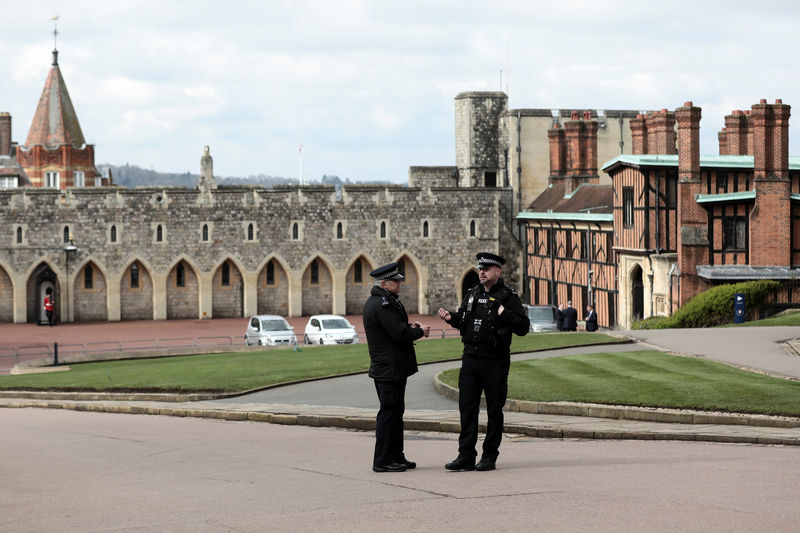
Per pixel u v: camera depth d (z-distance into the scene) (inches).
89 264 2234.3
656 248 1606.8
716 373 726.5
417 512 320.5
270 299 2345.0
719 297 1435.8
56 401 897.5
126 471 448.8
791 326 1192.2
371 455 481.1
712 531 284.7
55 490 397.4
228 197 2287.2
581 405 600.1
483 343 411.2
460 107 2559.1
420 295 2393.0
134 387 909.8
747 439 488.4
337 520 311.1
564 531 288.4
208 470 439.2
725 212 1539.1
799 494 337.1
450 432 584.4
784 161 1531.7
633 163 1620.3
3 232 2169.0
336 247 2349.9
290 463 454.6
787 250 1530.5
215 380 919.7
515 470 408.5
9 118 3191.4
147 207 2247.8
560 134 2308.1
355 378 906.1
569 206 2097.7
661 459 432.5
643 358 856.3
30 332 2021.4
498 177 2524.6
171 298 2292.1
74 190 2204.7
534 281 2273.6
